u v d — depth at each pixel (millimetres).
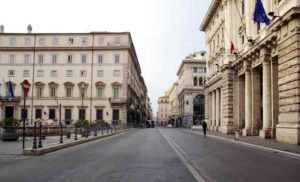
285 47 23359
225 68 42938
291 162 13375
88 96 77375
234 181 8930
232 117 42312
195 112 100562
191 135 40594
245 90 37906
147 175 9805
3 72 78562
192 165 12109
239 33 41188
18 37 78688
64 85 77750
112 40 77688
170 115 172750
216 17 53750
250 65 35688
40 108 77750
